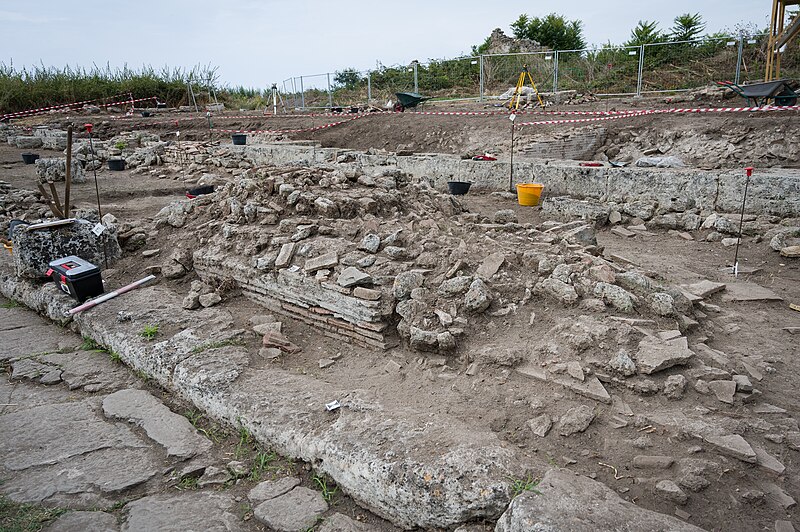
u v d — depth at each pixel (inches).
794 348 172.2
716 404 139.1
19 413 161.8
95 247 257.8
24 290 246.4
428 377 158.7
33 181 523.8
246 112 1074.7
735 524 107.3
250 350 181.3
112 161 602.9
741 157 475.5
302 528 115.3
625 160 538.9
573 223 283.9
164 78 1196.5
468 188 433.1
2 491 128.0
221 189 284.7
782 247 278.4
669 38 953.5
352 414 138.1
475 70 1045.2
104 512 121.7
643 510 104.0
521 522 99.6
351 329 183.9
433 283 185.3
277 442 138.0
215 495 126.8
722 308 207.5
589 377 146.0
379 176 295.6
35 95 1048.8
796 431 128.8
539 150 535.8
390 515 118.1
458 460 116.1
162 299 220.7
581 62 963.3
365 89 1114.7
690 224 334.3
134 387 177.2
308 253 207.5
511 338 166.7
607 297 174.2
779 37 653.9
